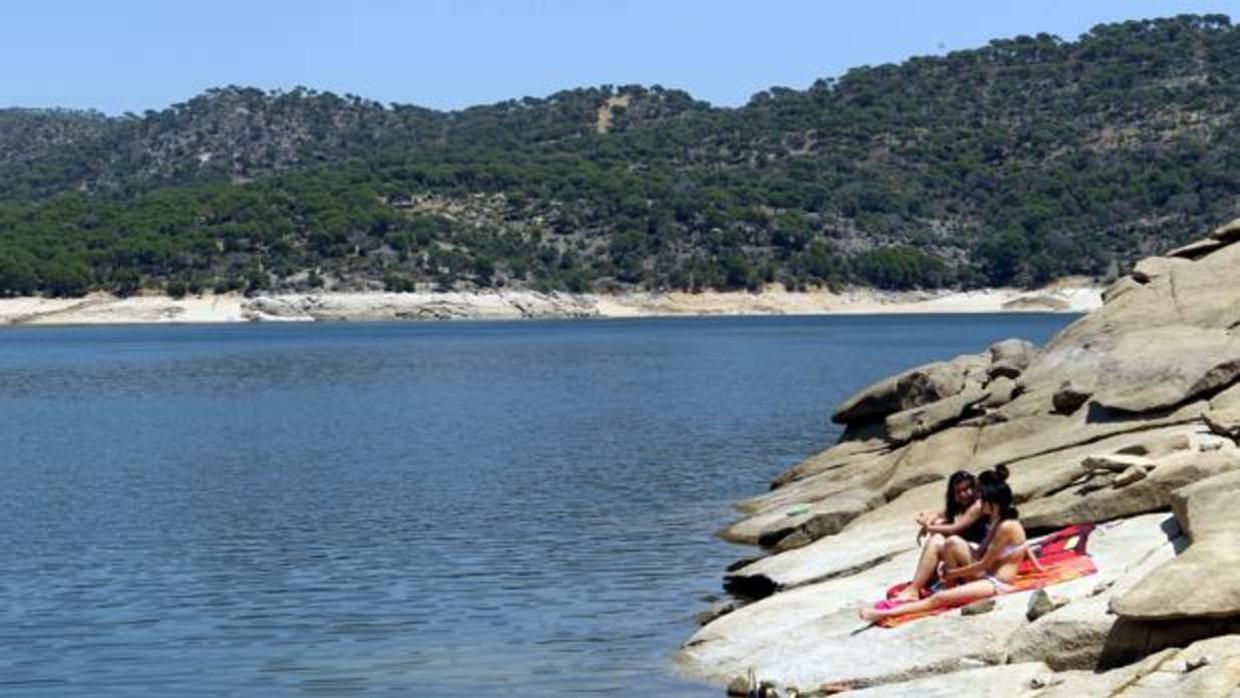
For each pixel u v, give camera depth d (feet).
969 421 108.37
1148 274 114.32
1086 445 94.79
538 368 371.97
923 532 74.95
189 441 206.28
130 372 381.19
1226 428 84.07
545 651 82.17
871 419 129.49
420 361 412.77
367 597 97.71
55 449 198.29
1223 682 54.03
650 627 86.94
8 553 116.37
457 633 87.20
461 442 197.47
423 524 127.24
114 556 114.62
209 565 110.22
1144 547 72.43
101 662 82.33
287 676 78.84
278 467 172.96
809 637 73.15
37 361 441.68
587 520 127.24
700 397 270.05
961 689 61.21
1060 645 62.39
